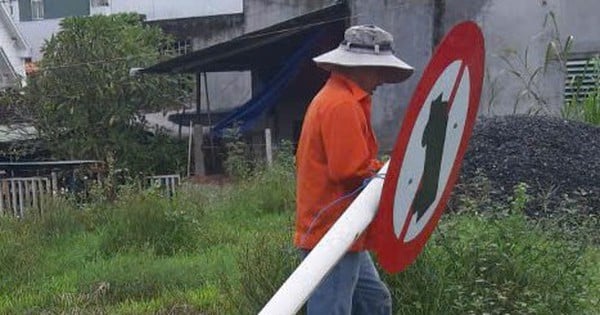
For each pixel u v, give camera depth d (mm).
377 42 3311
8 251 8625
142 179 15266
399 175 2520
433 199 2797
